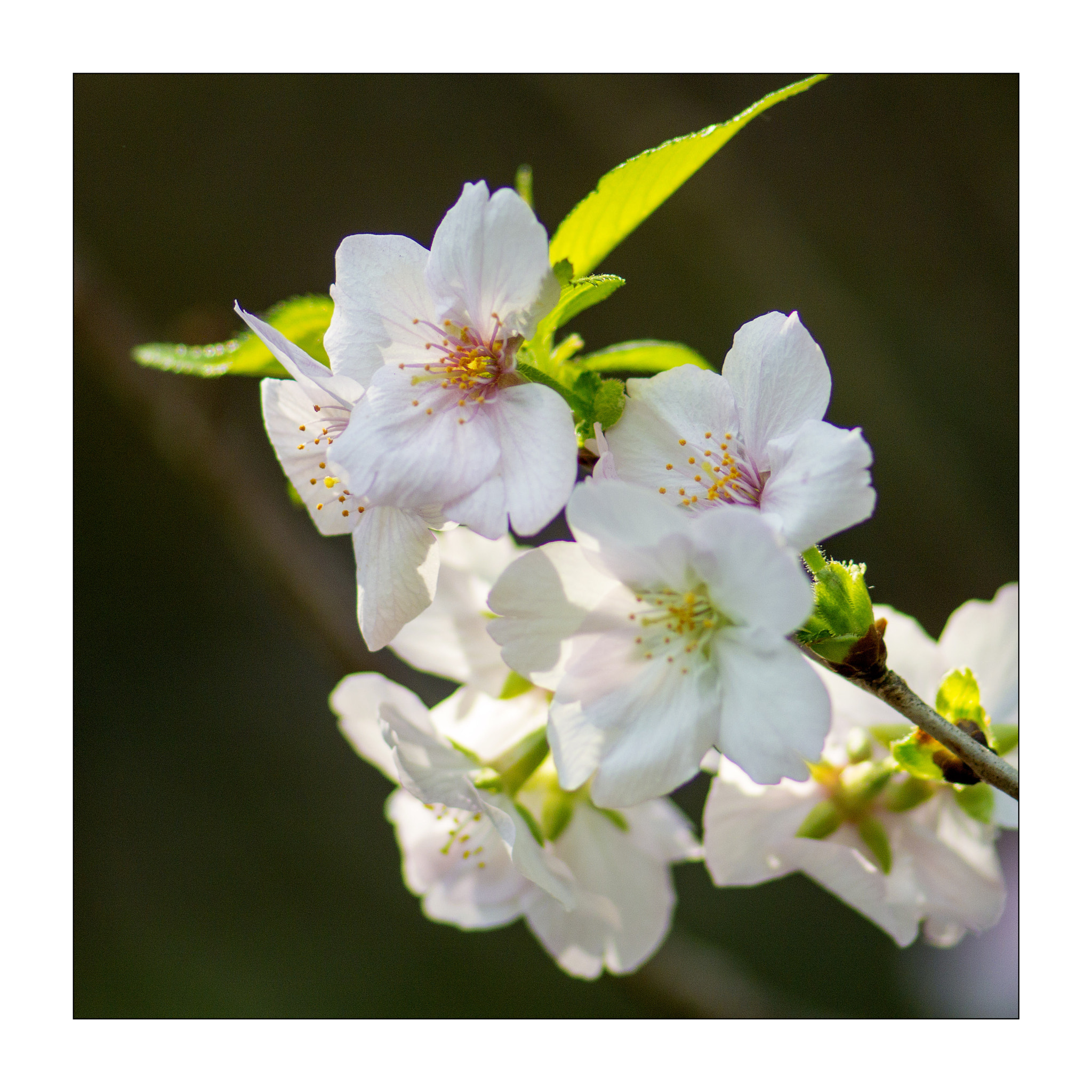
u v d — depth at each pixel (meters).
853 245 1.03
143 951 1.01
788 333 0.52
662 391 0.52
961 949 0.71
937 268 1.02
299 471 0.54
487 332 0.53
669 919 0.58
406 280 0.53
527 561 0.52
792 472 0.52
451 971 1.04
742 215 1.03
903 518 0.97
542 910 0.58
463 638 0.57
